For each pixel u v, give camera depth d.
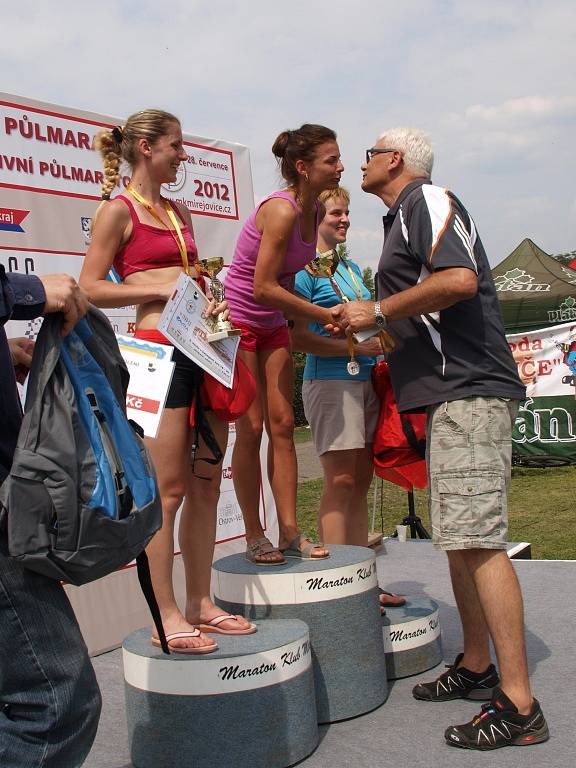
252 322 3.26
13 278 1.93
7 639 1.90
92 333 2.21
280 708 2.71
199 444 2.95
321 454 3.92
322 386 3.85
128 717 2.82
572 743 2.84
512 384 2.97
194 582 2.98
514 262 12.85
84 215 4.22
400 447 3.69
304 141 3.14
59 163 4.11
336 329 3.21
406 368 3.05
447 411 2.93
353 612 3.12
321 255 3.87
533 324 11.93
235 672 2.64
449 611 4.49
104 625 4.21
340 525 3.89
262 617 3.11
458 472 2.89
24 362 2.22
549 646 3.83
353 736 2.97
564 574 5.12
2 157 3.87
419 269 3.06
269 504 5.38
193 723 2.64
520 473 11.77
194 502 2.99
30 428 1.91
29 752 1.91
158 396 2.67
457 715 3.12
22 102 3.96
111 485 1.96
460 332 2.95
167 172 2.96
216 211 5.07
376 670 3.21
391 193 3.24
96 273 2.80
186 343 2.72
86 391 2.08
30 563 1.86
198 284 3.01
